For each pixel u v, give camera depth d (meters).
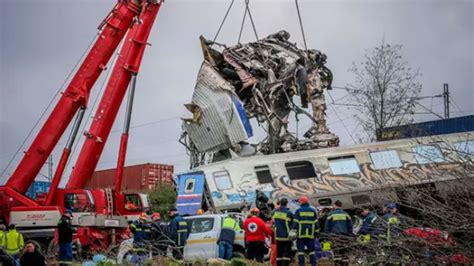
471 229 14.34
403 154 27.48
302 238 15.95
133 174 53.81
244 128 32.56
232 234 18.89
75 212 26.59
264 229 17.38
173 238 18.88
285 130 34.75
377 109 43.94
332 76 36.81
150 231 19.41
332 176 28.17
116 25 28.72
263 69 34.59
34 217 25.77
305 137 34.84
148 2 29.25
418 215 16.92
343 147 28.92
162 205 50.12
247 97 35.56
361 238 16.39
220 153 34.06
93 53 28.34
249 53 35.75
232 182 28.58
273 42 36.53
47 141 27.17
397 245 15.35
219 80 33.84
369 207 22.98
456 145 24.12
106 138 28.53
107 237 26.62
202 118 33.88
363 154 28.14
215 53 35.22
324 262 16.41
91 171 28.20
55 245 25.48
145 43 29.25
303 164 28.77
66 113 27.44
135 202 30.00
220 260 17.08
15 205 26.17
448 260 14.73
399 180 25.94
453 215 14.73
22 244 21.33
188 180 29.19
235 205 28.06
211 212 27.42
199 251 19.36
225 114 33.00
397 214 16.28
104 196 27.78
